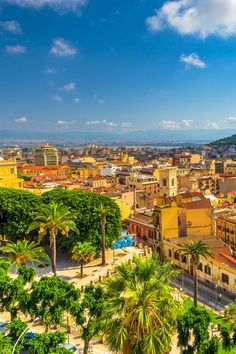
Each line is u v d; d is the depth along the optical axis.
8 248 70.12
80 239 90.94
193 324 47.28
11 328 48.72
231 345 50.50
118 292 36.16
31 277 64.31
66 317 62.56
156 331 32.97
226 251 96.94
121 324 33.56
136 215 129.75
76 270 86.62
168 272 39.47
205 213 114.06
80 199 94.69
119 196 153.25
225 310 62.53
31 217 93.75
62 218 77.31
